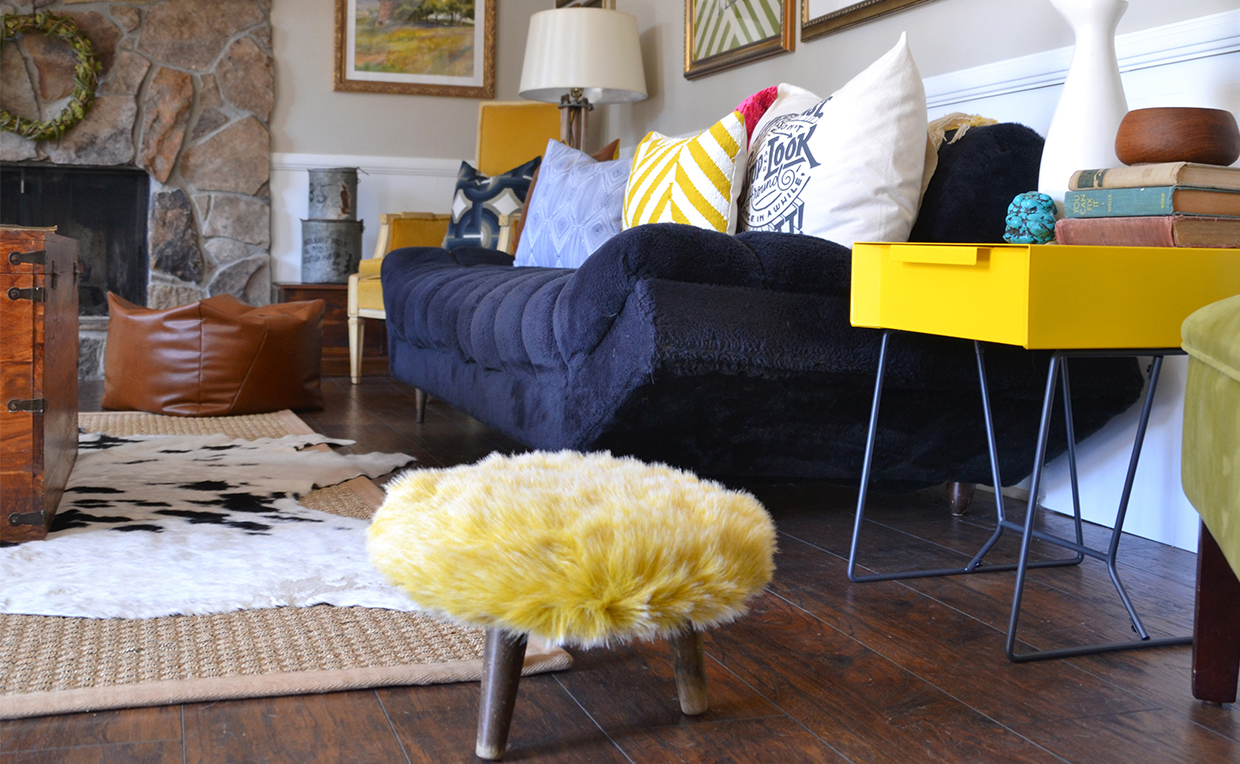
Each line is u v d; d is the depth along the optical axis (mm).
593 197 2625
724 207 2029
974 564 1625
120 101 4531
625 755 979
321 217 4641
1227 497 865
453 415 3354
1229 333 889
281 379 3268
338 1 4852
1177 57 1813
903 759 983
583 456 1151
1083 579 1599
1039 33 2115
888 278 1405
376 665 1157
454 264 2982
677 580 860
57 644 1209
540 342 1723
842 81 2805
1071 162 1597
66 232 4609
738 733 1033
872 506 2115
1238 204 1327
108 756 947
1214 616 1116
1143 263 1204
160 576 1453
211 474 2199
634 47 3895
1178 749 1015
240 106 4727
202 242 4727
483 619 882
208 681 1096
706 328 1484
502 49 5148
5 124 4320
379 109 4992
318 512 1889
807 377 1573
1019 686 1168
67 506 1866
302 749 973
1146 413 1357
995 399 1735
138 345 3176
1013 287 1175
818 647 1282
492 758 958
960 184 1770
